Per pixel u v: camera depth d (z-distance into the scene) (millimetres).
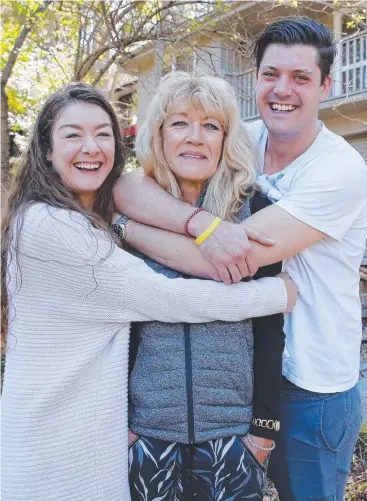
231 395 1619
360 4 6090
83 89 1689
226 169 1754
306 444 1917
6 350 1621
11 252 1571
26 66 8969
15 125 10266
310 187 1725
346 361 1913
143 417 1616
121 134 1842
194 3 6324
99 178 1692
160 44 6316
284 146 1947
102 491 1587
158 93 1750
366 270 6828
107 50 6848
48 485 1527
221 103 1677
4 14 6926
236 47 7578
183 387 1582
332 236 1754
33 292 1573
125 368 1650
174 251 1674
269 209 1719
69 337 1576
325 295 1870
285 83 1855
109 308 1577
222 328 1631
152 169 1813
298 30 1853
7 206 1684
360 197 1792
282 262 1848
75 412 1565
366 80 9039
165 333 1624
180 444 1620
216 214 1724
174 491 1637
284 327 1914
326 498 1947
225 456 1603
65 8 6898
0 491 1513
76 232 1543
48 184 1646
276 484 2043
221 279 1631
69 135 1631
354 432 2000
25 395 1542
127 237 1772
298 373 1879
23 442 1521
